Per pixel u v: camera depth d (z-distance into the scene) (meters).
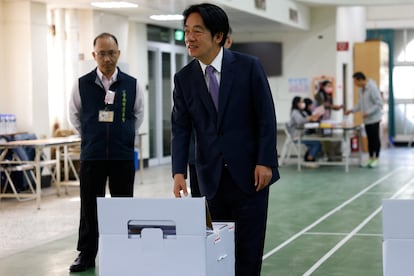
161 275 2.54
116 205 2.55
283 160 14.66
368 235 7.06
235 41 16.62
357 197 9.77
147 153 14.06
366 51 18.06
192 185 4.75
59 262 5.98
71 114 5.52
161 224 2.59
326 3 15.34
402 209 2.43
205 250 2.50
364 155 16.88
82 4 10.68
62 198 9.66
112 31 11.92
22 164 9.42
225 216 3.49
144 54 13.70
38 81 10.39
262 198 3.45
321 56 16.19
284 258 6.07
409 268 2.43
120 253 2.56
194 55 3.33
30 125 10.30
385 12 20.84
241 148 3.39
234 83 3.39
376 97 13.83
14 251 6.45
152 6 10.87
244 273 3.43
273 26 14.80
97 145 5.36
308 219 8.04
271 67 16.44
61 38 11.22
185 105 3.50
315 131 13.99
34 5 10.30
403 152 18.31
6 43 10.32
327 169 13.56
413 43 21.56
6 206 9.02
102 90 5.41
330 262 5.91
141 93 5.52
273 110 3.43
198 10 3.29
